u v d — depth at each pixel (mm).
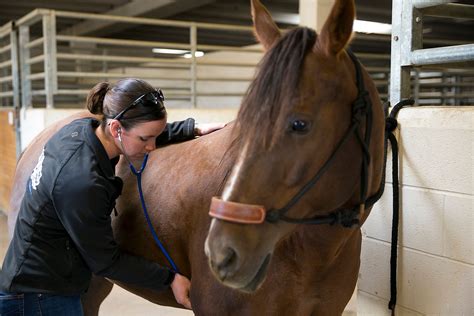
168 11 7289
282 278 1274
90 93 1477
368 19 7820
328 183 1065
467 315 1526
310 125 994
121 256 1401
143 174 1671
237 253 971
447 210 1561
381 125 1221
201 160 1504
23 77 5348
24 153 2146
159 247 1562
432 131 1585
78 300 1492
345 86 1059
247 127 996
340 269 1346
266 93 982
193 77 6164
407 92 1779
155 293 1707
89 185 1302
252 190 988
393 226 1657
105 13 8555
